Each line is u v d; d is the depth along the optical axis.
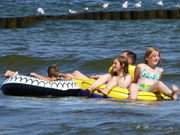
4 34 83.69
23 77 37.19
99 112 30.36
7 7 125.56
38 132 26.42
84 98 36.00
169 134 25.64
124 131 26.19
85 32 84.62
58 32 85.44
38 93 36.75
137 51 60.06
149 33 81.06
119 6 130.50
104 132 26.17
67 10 123.69
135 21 99.88
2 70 50.41
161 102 34.50
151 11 103.25
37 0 136.75
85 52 59.28
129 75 36.41
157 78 36.25
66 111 30.92
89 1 137.00
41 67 51.59
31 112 30.91
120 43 68.62
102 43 69.00
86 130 26.50
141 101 34.75
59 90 36.62
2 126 27.61
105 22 98.81
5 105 33.22
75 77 37.78
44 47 64.81
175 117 28.66
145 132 25.98
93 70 50.28
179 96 36.88
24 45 67.12
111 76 36.62
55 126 27.31
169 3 133.88
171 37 75.00
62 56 55.25
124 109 31.34
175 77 44.47
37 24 96.31
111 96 35.88
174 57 53.78
